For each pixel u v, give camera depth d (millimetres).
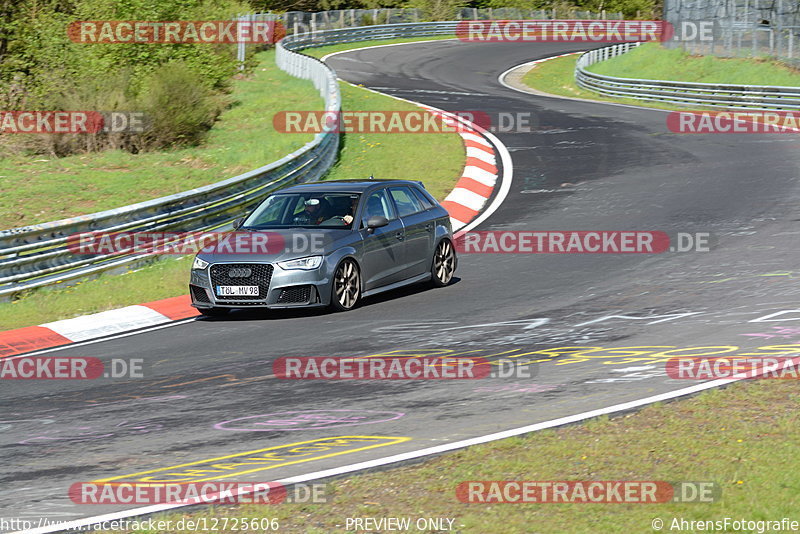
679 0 177875
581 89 170875
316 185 49812
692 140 97812
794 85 145375
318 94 120188
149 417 29734
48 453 26609
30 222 66000
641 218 64812
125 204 71125
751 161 83625
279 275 43656
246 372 34875
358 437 26375
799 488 20516
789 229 57812
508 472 22672
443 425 27094
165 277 53250
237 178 63844
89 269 53344
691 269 49656
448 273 51000
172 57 114375
